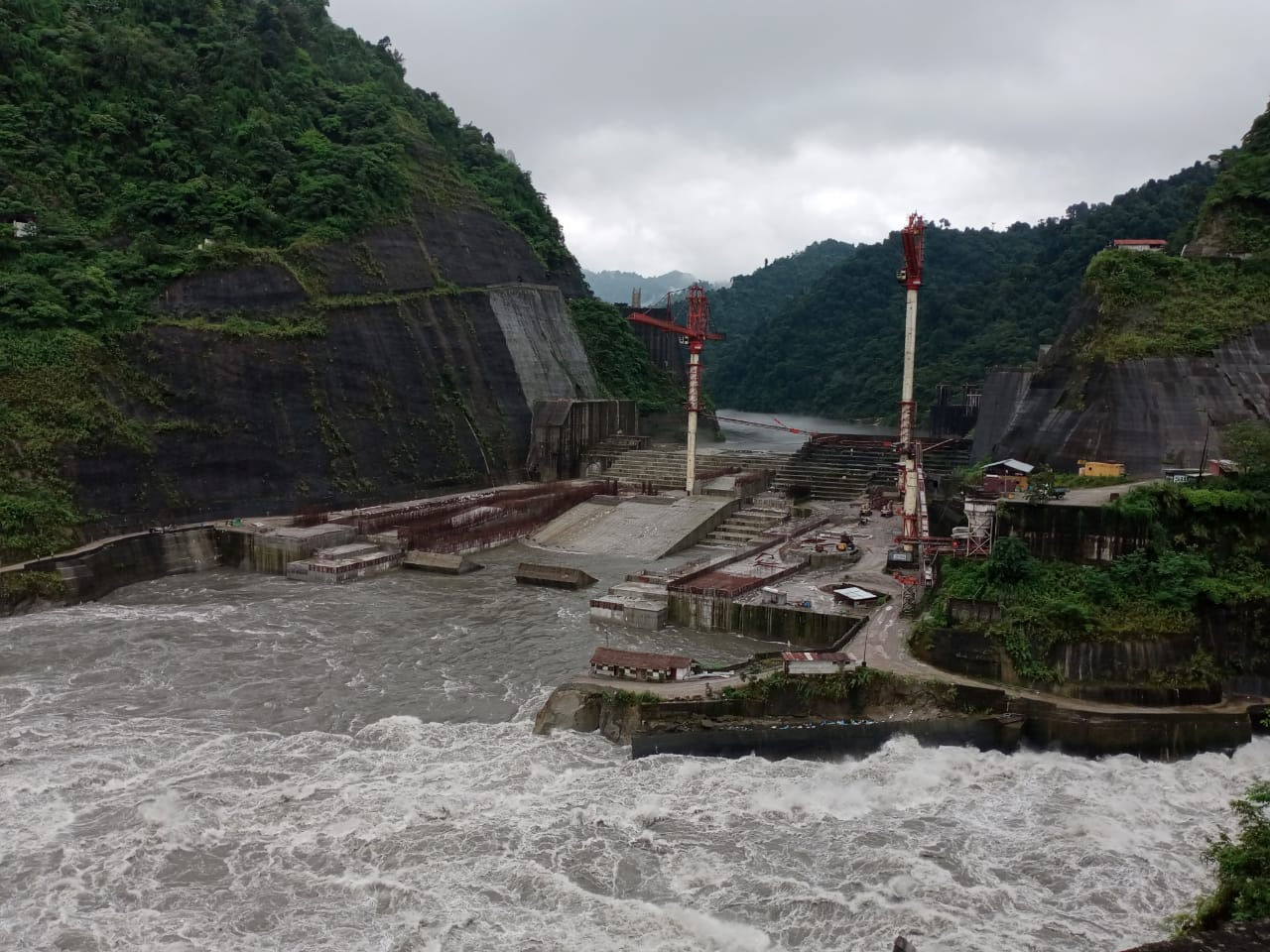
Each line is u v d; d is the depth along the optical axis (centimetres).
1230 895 1941
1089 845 3150
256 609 5784
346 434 8306
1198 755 3853
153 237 8125
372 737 3934
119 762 3641
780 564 6228
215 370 7581
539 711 4184
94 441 6562
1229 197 7756
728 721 3966
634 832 3181
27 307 6825
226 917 2681
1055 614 4259
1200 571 4434
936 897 2808
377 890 2817
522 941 2581
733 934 2602
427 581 6669
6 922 2642
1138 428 6344
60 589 5722
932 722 3903
